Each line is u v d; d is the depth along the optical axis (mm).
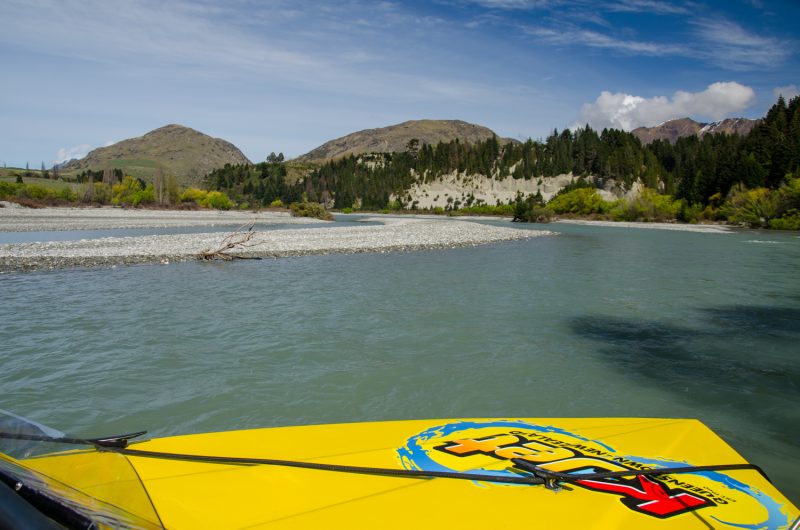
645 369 8922
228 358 9227
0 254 22344
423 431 3955
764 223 62688
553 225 70000
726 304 14234
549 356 9555
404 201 175875
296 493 2871
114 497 2215
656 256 27359
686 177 91938
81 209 80250
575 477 3043
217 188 197875
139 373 8445
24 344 9883
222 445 3623
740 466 3297
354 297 14727
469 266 22203
